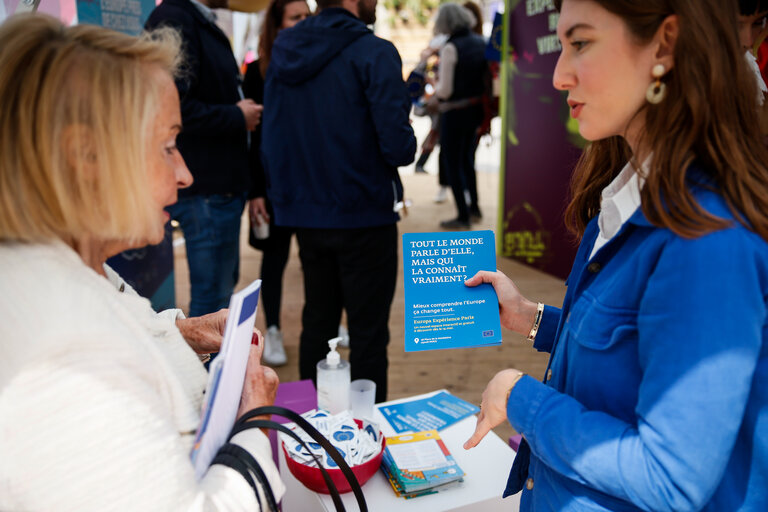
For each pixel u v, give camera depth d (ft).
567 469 2.49
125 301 2.53
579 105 2.53
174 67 2.59
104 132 2.20
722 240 2.12
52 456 1.97
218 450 2.55
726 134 2.22
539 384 2.73
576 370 2.65
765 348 2.25
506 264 15.90
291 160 7.38
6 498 2.01
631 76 2.34
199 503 2.19
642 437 2.23
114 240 2.58
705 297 2.09
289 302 13.52
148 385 2.22
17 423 1.95
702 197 2.25
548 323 3.59
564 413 2.52
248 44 15.39
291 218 7.53
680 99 2.26
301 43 6.91
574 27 2.39
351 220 7.18
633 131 2.56
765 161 2.33
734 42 2.23
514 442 5.35
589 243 3.08
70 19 6.75
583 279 2.75
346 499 4.12
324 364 5.29
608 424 2.39
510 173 15.92
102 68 2.21
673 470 2.13
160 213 2.52
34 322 2.05
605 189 2.94
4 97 2.15
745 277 2.09
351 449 4.22
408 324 3.49
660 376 2.16
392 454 4.49
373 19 7.26
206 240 8.13
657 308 2.20
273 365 10.36
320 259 7.73
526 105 14.84
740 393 2.07
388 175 7.27
